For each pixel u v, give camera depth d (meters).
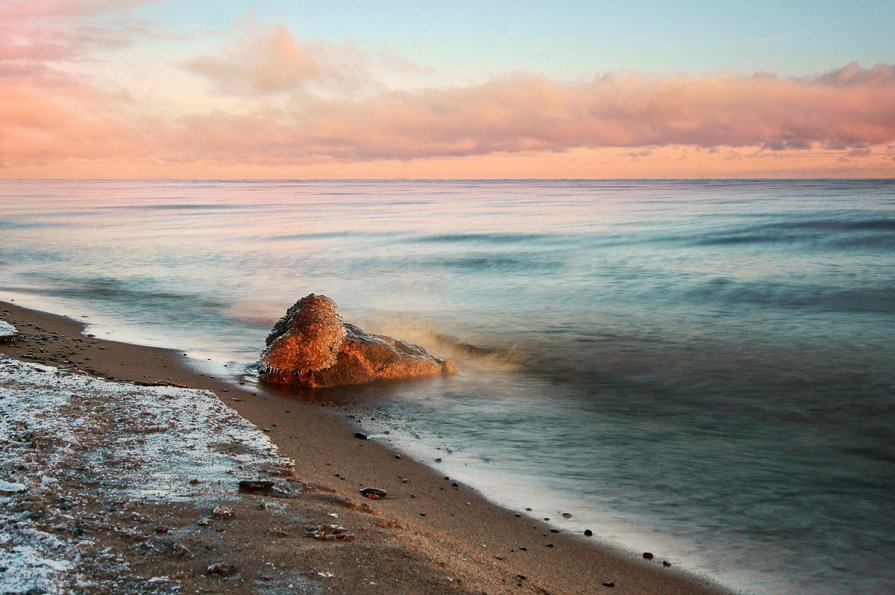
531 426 11.93
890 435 11.46
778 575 6.93
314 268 35.22
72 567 5.15
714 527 8.03
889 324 20.30
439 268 34.66
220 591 4.92
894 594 6.57
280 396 13.30
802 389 14.27
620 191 190.75
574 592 6.15
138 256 40.53
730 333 19.73
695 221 58.38
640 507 8.56
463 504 8.37
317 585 5.12
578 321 21.83
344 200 151.12
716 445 11.00
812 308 22.94
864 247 38.09
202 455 8.40
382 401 13.39
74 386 11.12
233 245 46.94
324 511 6.88
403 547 6.11
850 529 8.02
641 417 12.54
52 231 59.88
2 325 16.98
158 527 6.00
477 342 19.16
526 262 35.81
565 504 8.60
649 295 26.02
